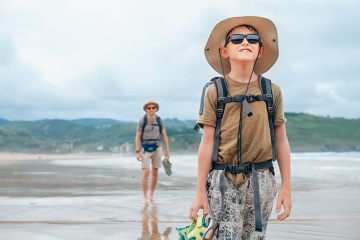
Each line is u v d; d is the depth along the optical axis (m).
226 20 3.12
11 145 160.38
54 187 12.07
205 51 3.28
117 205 8.25
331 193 10.09
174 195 9.93
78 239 5.33
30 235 5.55
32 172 20.69
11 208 7.80
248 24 3.16
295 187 11.56
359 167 22.17
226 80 3.08
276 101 3.11
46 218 6.81
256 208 2.94
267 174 3.04
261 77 3.11
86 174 18.58
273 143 3.06
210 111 3.04
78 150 180.12
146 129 9.28
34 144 164.00
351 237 5.35
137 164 33.28
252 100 3.01
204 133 3.07
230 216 2.99
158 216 7.00
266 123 3.03
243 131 2.99
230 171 3.01
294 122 113.75
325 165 24.84
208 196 3.08
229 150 3.00
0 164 35.78
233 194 3.00
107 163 37.09
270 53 3.23
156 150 9.40
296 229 5.82
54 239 5.34
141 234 5.64
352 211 7.34
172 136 149.75
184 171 19.44
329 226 6.02
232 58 3.10
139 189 11.34
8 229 5.93
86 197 9.54
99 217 6.91
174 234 5.64
